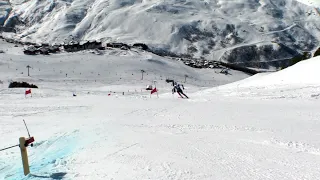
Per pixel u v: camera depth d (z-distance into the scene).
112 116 16.03
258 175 6.27
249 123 12.63
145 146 8.83
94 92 63.94
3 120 15.84
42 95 40.88
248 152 8.04
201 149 8.41
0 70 123.31
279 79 38.09
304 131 10.72
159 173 6.50
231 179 6.08
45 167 7.57
